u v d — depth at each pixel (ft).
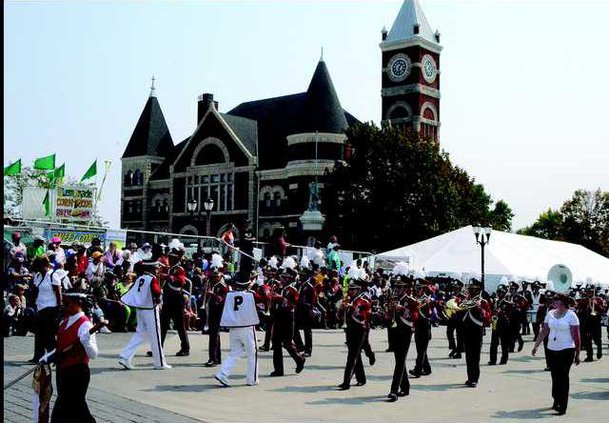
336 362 58.08
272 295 50.90
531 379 53.57
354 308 44.62
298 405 38.81
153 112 286.25
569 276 96.02
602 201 298.97
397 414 37.50
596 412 40.42
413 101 255.91
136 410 34.32
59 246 67.31
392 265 123.03
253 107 277.23
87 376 26.45
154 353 48.26
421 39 255.70
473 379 48.55
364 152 187.73
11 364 44.80
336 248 113.29
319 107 223.10
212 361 51.01
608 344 90.94
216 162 250.57
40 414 25.57
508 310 63.31
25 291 62.49
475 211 215.10
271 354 61.72
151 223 272.51
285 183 230.68
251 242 97.09
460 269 118.73
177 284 54.70
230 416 34.83
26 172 210.18
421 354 52.42
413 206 180.45
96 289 66.13
